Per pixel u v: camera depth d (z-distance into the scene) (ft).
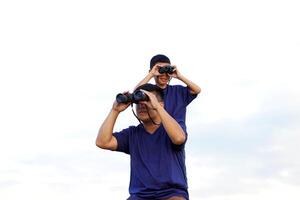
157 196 16.55
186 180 17.11
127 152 17.80
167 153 16.88
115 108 17.37
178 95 20.18
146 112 17.19
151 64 21.77
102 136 17.35
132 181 17.08
